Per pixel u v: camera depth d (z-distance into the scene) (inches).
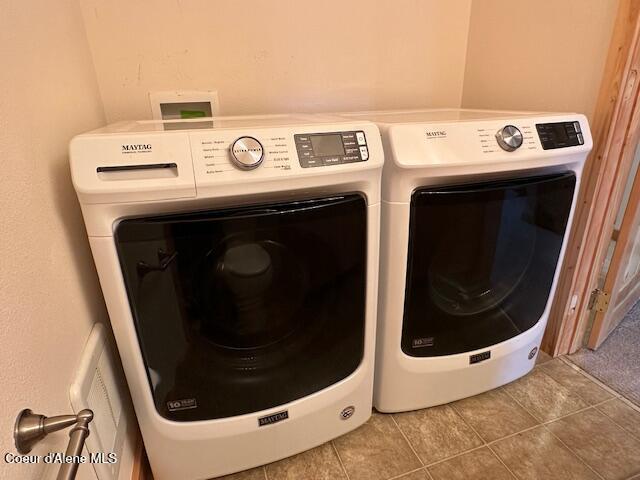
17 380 20.2
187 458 38.5
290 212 32.4
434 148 36.5
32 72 28.0
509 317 48.5
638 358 59.3
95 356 31.6
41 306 24.5
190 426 37.2
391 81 61.9
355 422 45.3
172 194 28.9
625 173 50.6
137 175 28.4
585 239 52.0
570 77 50.4
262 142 31.0
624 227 54.2
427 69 63.3
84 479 27.0
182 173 28.9
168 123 40.0
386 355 44.7
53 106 31.5
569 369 57.0
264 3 51.3
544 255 47.4
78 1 43.5
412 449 44.8
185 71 50.9
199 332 34.5
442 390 48.4
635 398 51.8
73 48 39.5
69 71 37.2
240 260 33.4
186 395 36.2
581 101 49.5
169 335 33.5
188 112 52.6
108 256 29.6
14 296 21.2
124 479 35.6
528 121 40.7
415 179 36.9
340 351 40.6
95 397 30.3
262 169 30.6
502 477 41.5
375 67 60.0
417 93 64.3
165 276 31.3
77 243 33.4
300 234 33.7
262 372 37.9
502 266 46.1
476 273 45.0
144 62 49.1
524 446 44.9
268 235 32.7
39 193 26.7
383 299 42.2
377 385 47.3
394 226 38.4
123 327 32.1
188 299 32.8
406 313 42.7
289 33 53.7
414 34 60.6
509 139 38.3
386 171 37.2
